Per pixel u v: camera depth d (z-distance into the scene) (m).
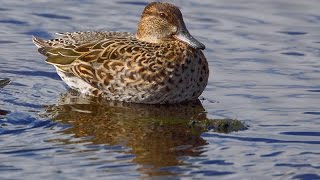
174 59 15.31
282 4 21.44
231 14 20.75
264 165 12.71
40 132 13.80
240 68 17.47
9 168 12.37
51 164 12.52
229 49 18.58
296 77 16.97
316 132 14.08
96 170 12.34
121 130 13.99
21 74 16.78
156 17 15.84
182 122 14.45
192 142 13.54
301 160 12.91
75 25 19.78
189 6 21.22
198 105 15.41
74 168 12.40
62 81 16.55
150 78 15.25
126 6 21.08
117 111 14.98
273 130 14.16
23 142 13.34
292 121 14.59
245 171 12.47
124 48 15.52
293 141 13.69
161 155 12.95
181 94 15.45
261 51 18.50
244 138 13.77
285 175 12.35
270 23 20.25
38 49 16.47
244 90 16.23
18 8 20.73
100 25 19.80
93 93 15.73
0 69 16.95
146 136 13.73
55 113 14.71
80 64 15.69
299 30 19.83
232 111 15.09
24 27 19.61
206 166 12.59
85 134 13.76
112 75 15.45
